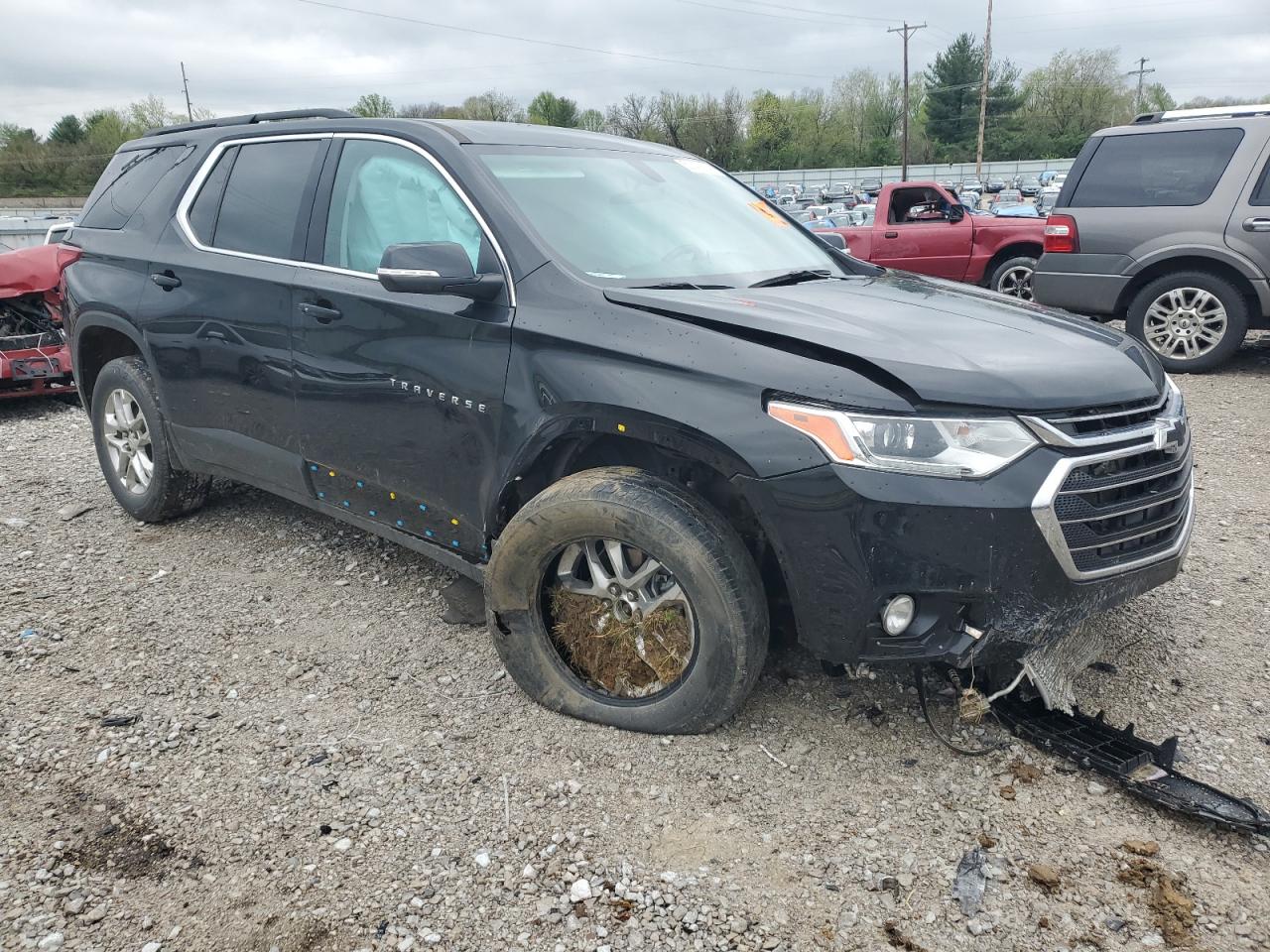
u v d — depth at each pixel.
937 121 89.19
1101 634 3.07
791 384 2.53
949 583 2.47
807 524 2.52
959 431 2.45
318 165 3.75
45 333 7.77
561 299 2.95
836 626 2.58
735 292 3.10
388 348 3.31
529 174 3.40
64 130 93.56
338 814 2.64
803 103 95.94
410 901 2.33
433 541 3.43
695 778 2.76
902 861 2.44
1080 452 2.54
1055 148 87.00
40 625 3.74
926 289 3.53
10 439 6.74
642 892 2.35
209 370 4.02
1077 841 2.50
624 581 2.87
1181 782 2.66
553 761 2.85
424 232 3.35
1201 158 8.14
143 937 2.23
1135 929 2.22
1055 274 8.98
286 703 3.20
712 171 4.27
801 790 2.71
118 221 4.63
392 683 3.31
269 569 4.26
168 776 2.80
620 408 2.71
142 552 4.46
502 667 3.39
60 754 2.91
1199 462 5.74
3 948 2.19
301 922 2.27
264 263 3.80
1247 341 10.02
